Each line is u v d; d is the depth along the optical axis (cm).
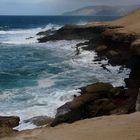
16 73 2453
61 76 2331
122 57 2623
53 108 1661
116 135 884
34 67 2673
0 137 1127
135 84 2094
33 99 1800
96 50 3120
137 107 1334
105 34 3009
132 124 971
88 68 2608
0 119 1476
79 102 1538
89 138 880
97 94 1587
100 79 2244
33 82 2172
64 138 898
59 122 1455
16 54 3412
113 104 1534
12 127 1448
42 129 1106
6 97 1842
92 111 1491
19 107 1688
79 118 1485
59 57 3166
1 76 2356
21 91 1955
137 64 2277
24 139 941
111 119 1058
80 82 2158
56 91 1930
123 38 2691
